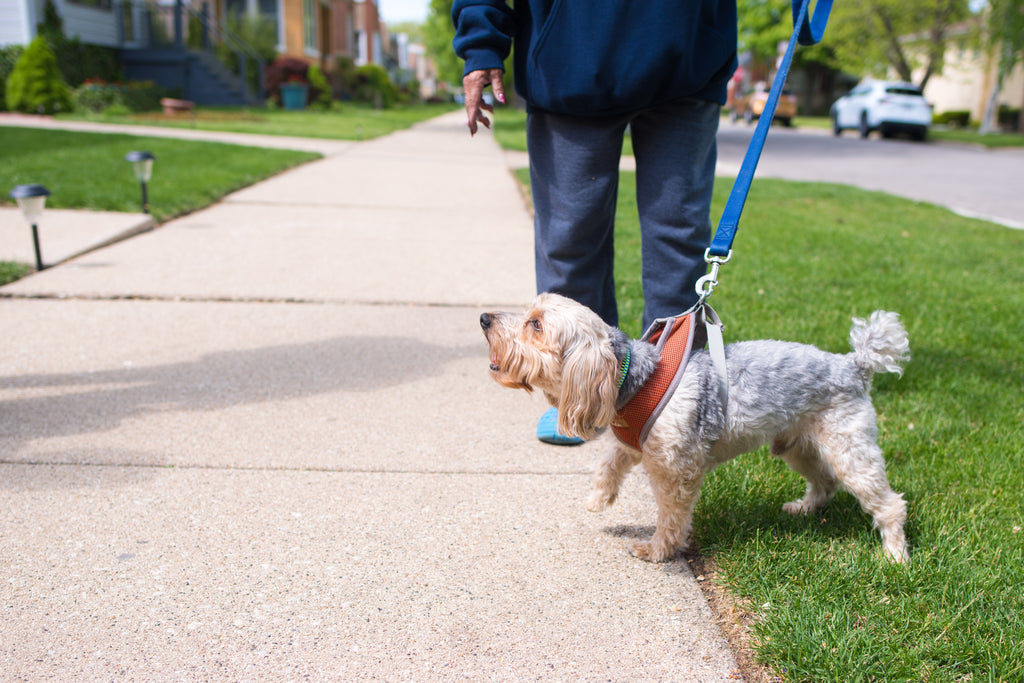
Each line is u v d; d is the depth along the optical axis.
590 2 2.74
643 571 2.62
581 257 3.13
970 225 9.07
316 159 13.32
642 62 2.73
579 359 2.39
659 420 2.46
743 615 2.38
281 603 2.38
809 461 2.91
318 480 3.12
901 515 2.61
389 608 2.38
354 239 7.36
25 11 18.73
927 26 33.19
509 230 8.00
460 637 2.26
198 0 26.69
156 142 12.98
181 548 2.64
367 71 37.44
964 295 5.79
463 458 3.34
